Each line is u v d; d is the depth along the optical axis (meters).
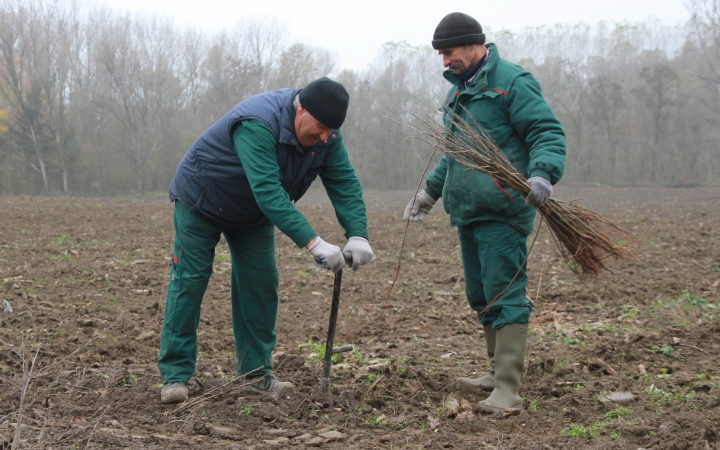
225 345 5.45
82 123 44.09
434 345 5.50
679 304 6.62
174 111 45.84
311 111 3.52
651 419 3.55
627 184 38.56
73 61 44.09
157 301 6.86
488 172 3.72
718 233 12.47
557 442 3.30
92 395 3.87
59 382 4.11
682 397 3.97
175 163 45.41
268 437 3.40
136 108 44.16
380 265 9.60
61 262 9.23
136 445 3.14
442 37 3.86
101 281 7.84
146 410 3.71
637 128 38.88
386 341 5.66
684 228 13.55
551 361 4.68
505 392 3.82
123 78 42.66
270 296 4.09
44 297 6.84
